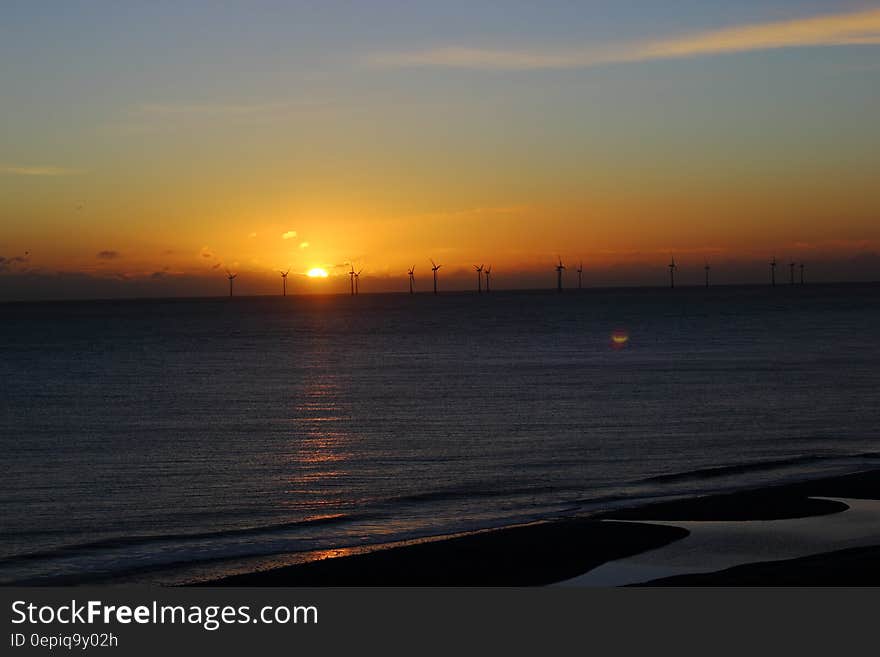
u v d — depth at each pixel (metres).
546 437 45.62
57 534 27.09
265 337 153.00
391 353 110.31
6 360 106.31
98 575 22.41
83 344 139.25
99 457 41.84
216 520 28.94
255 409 59.44
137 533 27.20
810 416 51.56
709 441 43.72
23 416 57.06
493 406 58.38
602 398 61.44
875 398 59.09
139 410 59.69
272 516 29.45
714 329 149.12
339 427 50.50
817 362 85.69
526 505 30.17
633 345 115.75
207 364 97.50
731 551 23.02
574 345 118.12
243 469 38.28
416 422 51.88
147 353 116.88
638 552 23.02
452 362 94.81
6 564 23.56
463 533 26.33
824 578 19.30
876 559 20.53
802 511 27.19
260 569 22.86
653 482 33.84
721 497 29.31
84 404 63.41
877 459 37.69
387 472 37.03
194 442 46.06
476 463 38.72
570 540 24.22
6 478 36.75
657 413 53.72
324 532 26.94
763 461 37.88
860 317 186.00
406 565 22.11
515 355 103.06
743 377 73.12
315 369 89.25
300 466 38.78
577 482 34.16
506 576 21.19
